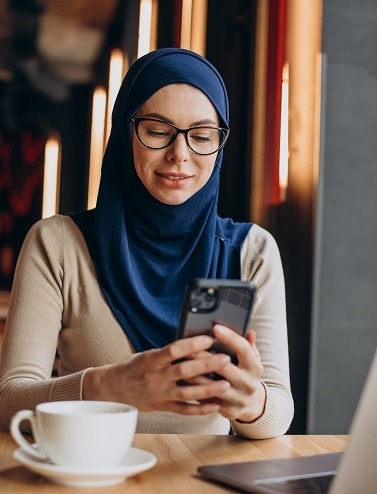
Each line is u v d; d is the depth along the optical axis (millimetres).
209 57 3713
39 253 1632
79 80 8688
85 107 9016
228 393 1167
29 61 8047
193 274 1672
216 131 1595
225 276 1694
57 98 8984
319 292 3037
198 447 1230
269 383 1521
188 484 999
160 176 1579
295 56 3172
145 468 993
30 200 8945
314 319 2971
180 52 1610
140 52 4363
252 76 3510
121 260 1621
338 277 3064
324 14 3066
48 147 8961
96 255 1644
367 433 837
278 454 1209
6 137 8953
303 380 3041
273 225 3312
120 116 1641
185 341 1103
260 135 3404
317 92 2969
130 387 1174
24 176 8945
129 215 1672
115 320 1614
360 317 3082
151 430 1565
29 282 1599
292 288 3131
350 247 3078
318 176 2941
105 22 6664
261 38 3408
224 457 1169
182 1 3844
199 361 1123
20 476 1010
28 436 1288
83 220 1689
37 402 1301
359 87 3102
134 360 1179
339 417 3053
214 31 3713
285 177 3150
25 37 7281
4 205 8914
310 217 3021
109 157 1687
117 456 977
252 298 1133
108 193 1662
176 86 1565
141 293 1623
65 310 1629
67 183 9125
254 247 1735
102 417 953
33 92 8922
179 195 1582
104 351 1605
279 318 1643
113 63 5691
